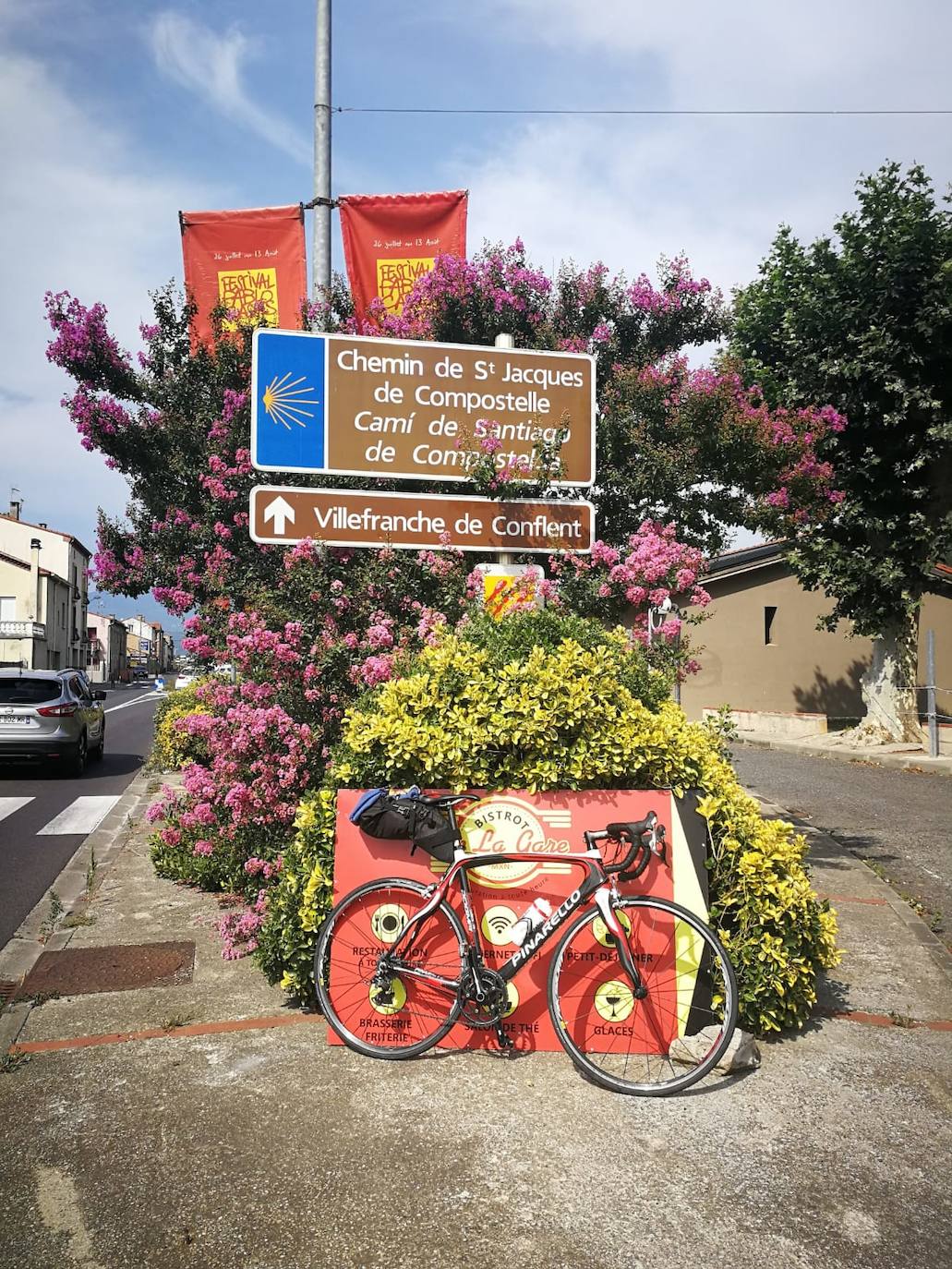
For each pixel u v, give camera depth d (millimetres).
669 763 4430
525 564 6582
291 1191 3074
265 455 6152
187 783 5723
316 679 5625
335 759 4691
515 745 4418
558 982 4094
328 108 9008
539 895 4223
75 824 10422
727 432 7148
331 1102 3678
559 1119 3562
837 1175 3201
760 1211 2988
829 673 22703
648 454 7191
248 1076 3902
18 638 56875
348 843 4320
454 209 9461
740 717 21375
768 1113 3639
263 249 9609
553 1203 3016
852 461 15719
